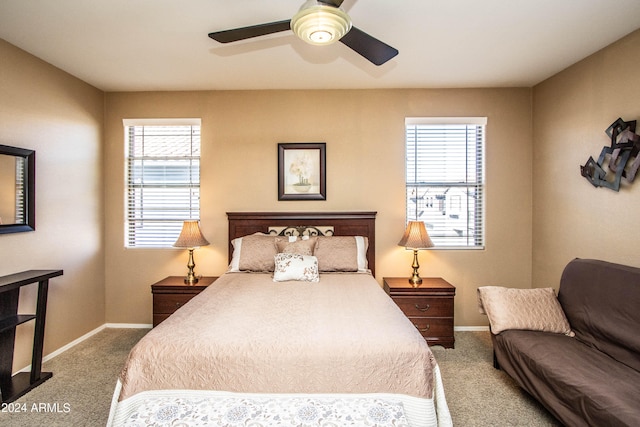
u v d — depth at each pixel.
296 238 3.07
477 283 3.36
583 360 1.83
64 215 2.85
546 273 3.10
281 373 1.49
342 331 1.65
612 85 2.38
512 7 1.94
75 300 2.97
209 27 2.16
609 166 2.40
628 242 2.28
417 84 3.21
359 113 3.36
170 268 3.41
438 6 1.92
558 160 2.93
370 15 2.01
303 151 3.37
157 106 3.38
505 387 2.27
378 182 3.37
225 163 3.39
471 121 3.31
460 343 3.01
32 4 1.89
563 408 1.69
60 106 2.81
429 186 3.41
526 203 3.32
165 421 1.26
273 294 2.28
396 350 1.53
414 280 3.03
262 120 3.38
